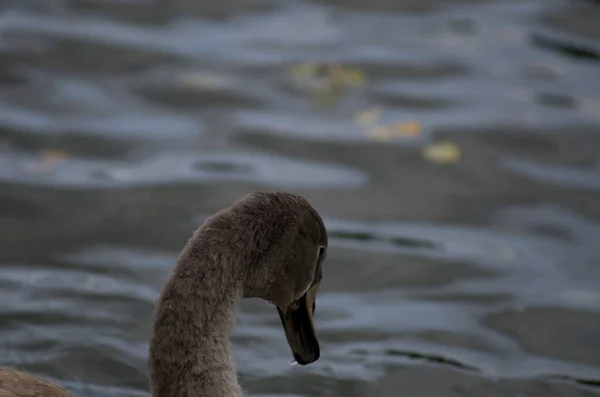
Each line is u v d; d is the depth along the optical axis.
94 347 9.31
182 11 17.48
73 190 12.14
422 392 9.01
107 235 11.34
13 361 9.09
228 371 6.86
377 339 9.80
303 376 9.13
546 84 15.49
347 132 13.81
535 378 9.29
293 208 7.20
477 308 10.42
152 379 6.86
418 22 17.55
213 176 12.59
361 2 18.30
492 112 14.50
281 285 7.19
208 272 6.85
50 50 15.67
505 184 12.85
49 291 10.20
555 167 13.27
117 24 16.78
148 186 12.30
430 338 9.87
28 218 11.57
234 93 14.66
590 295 10.70
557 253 11.50
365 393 8.95
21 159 12.77
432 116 14.34
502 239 11.73
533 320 10.24
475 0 18.64
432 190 12.62
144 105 14.30
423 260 11.23
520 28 17.36
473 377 9.24
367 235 11.62
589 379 9.35
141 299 10.16
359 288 10.73
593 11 18.06
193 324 6.79
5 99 14.21
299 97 14.72
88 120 13.81
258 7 17.88
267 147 13.35
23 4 17.42
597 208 12.41
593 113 14.62
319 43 16.47
